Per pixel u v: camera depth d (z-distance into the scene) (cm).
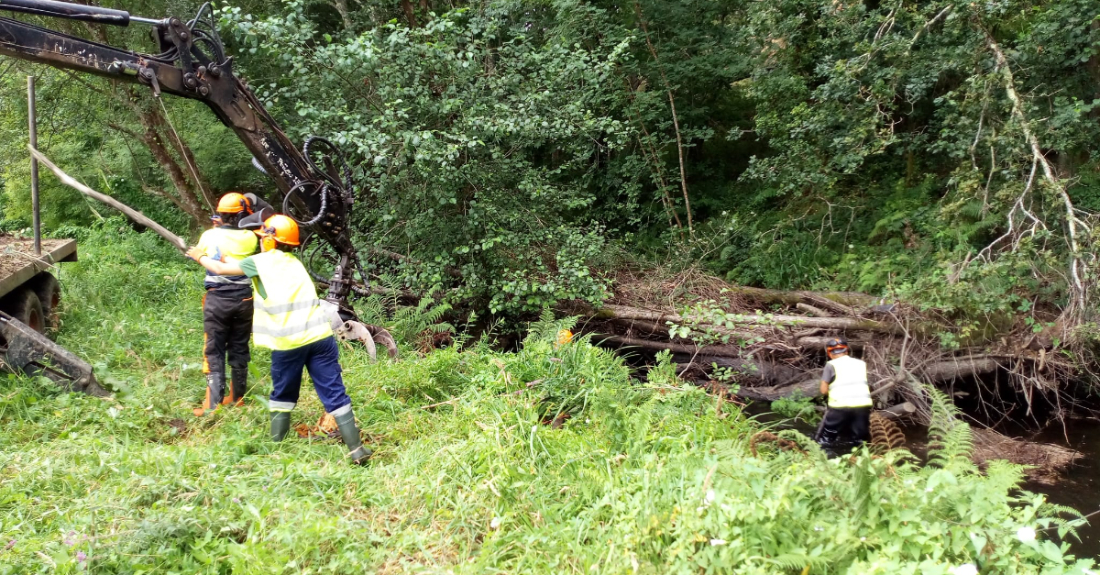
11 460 418
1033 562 313
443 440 488
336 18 1355
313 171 712
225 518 353
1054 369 845
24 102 1166
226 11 851
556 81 969
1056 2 941
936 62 982
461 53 904
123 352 660
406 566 334
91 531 334
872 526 313
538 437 461
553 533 362
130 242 1313
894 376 856
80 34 1075
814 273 1151
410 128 896
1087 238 845
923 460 718
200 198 1402
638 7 1257
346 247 759
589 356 651
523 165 989
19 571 303
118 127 1277
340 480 422
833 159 1077
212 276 551
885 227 1178
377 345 773
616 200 1386
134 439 480
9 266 672
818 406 860
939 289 885
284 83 1118
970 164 976
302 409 547
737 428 572
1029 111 917
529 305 966
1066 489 647
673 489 371
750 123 1459
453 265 966
